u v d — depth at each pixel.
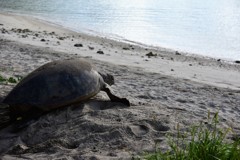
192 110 8.31
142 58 17.36
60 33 25.39
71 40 22.05
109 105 7.76
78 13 35.78
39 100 6.78
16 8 37.09
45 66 7.52
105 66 13.94
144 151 5.43
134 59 16.72
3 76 10.43
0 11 33.97
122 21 32.28
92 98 8.14
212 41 25.59
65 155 5.46
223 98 10.16
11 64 12.48
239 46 24.14
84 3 43.62
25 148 5.88
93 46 20.20
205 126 6.78
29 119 6.80
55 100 6.89
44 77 7.03
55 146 5.80
